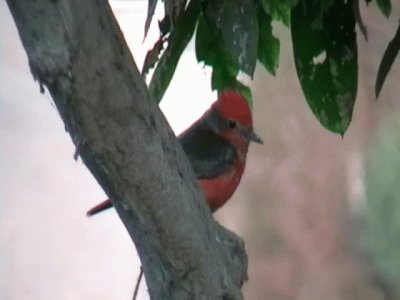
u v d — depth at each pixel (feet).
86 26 12.78
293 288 49.67
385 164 47.67
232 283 15.67
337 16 17.75
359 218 48.70
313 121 49.62
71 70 12.73
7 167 51.55
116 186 13.88
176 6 17.38
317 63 17.83
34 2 12.48
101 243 52.11
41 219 51.78
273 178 50.03
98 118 13.19
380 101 47.39
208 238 15.01
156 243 14.53
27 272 51.39
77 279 52.03
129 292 51.88
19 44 50.57
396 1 42.96
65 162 51.80
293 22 17.74
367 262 48.37
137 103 13.48
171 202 14.23
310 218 49.67
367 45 45.32
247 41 15.56
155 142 13.85
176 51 17.60
